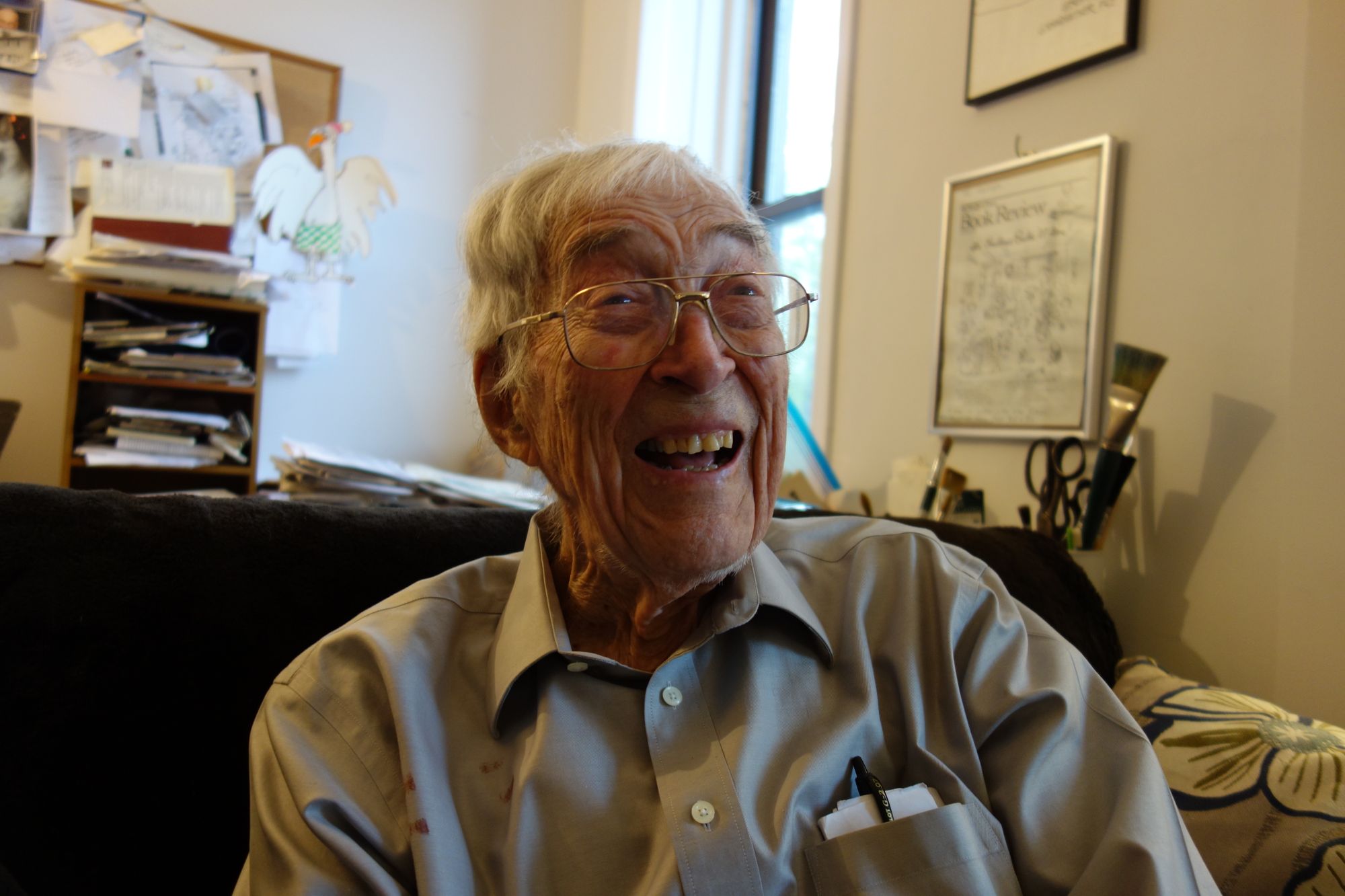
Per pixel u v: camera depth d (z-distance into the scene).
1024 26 1.72
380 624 0.85
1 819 0.82
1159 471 1.46
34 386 2.50
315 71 2.86
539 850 0.74
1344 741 0.91
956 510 1.76
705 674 0.83
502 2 3.23
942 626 0.88
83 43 2.48
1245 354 1.35
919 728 0.83
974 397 1.78
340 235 2.76
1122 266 1.54
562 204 0.84
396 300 3.02
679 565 0.78
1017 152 1.75
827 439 2.21
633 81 2.96
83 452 2.32
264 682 0.95
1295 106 1.31
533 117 3.30
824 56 2.63
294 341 2.76
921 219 1.97
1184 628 1.41
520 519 1.21
